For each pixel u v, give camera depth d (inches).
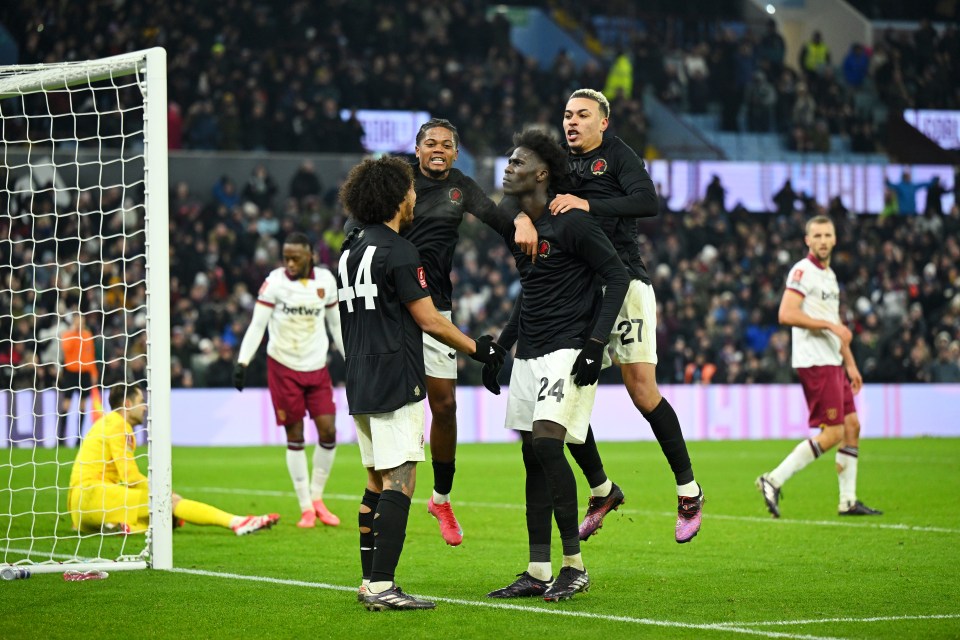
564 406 569.9
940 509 1005.8
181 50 2539.4
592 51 3075.8
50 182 2165.4
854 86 3100.4
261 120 2450.8
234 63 2583.7
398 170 565.3
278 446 1967.3
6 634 493.7
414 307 542.3
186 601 570.9
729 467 1486.2
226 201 2256.4
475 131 2603.3
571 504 574.6
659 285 2295.8
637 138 2669.8
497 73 2778.1
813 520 929.5
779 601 570.6
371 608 541.3
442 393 674.2
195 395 1993.1
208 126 2406.5
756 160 2896.2
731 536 831.1
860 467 1471.5
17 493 1173.7
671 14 3193.9
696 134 2827.3
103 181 2191.2
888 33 3112.7
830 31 3216.0
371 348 546.9
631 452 1776.6
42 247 2097.7
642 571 672.4
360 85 2598.4
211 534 855.7
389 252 547.2
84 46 2469.2
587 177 629.6
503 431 2138.3
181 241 2169.0
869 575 653.9
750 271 2450.8
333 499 1121.4
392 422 545.0
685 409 2180.1
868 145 2923.2
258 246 2230.6
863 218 2650.1
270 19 2721.5
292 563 707.4
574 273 577.9
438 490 692.1
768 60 2938.0
